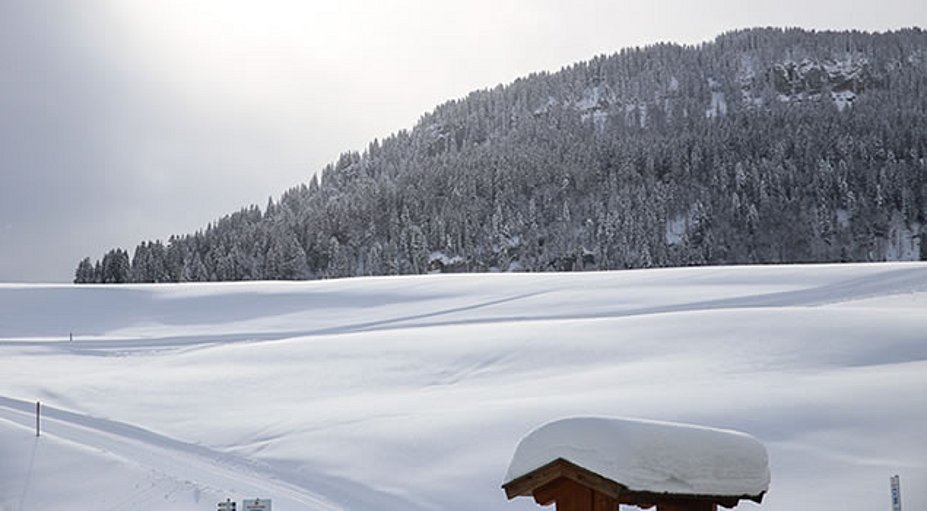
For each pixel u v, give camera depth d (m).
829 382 36.53
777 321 48.38
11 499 33.81
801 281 76.31
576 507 6.27
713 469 6.29
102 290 97.56
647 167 199.62
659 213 183.12
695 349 45.38
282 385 47.66
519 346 49.62
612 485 5.95
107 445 39.06
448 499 29.05
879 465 27.81
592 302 74.50
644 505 6.65
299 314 83.00
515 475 6.35
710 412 33.00
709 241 177.75
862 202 181.62
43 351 65.25
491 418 35.09
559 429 6.27
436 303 81.44
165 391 48.06
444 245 182.25
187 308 88.44
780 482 27.39
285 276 170.50
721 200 183.75
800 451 29.36
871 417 31.50
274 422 40.06
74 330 80.69
